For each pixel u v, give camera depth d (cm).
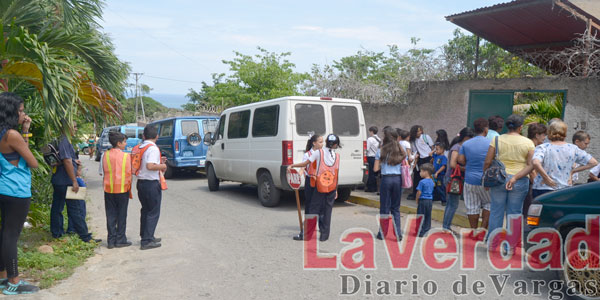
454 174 674
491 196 585
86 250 599
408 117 1136
